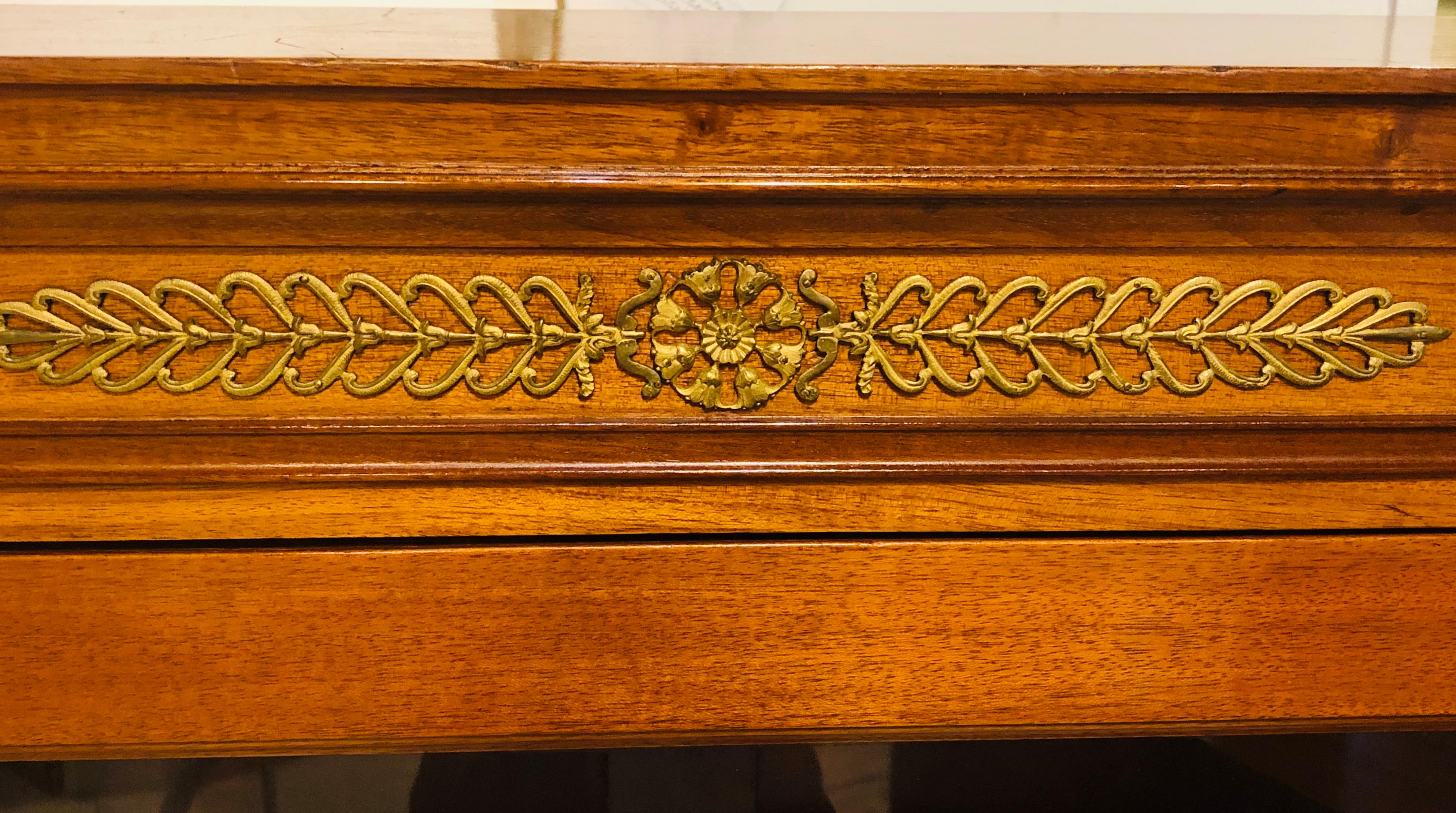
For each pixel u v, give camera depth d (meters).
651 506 0.50
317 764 0.56
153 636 0.49
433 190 0.44
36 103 0.43
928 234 0.47
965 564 0.51
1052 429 0.49
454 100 0.44
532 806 0.57
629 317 0.48
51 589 0.48
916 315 0.48
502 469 0.49
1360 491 0.51
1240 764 0.58
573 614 0.50
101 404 0.47
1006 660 0.52
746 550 0.50
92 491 0.48
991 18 0.75
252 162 0.44
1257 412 0.50
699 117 0.44
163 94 0.43
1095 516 0.51
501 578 0.50
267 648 0.50
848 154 0.45
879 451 0.50
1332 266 0.49
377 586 0.49
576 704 0.51
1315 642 0.52
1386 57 0.55
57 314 0.46
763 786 0.57
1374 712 0.53
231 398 0.48
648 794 0.57
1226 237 0.48
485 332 0.47
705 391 0.48
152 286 0.46
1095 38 0.62
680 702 0.51
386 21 0.65
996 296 0.48
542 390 0.48
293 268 0.47
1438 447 0.51
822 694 0.52
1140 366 0.49
